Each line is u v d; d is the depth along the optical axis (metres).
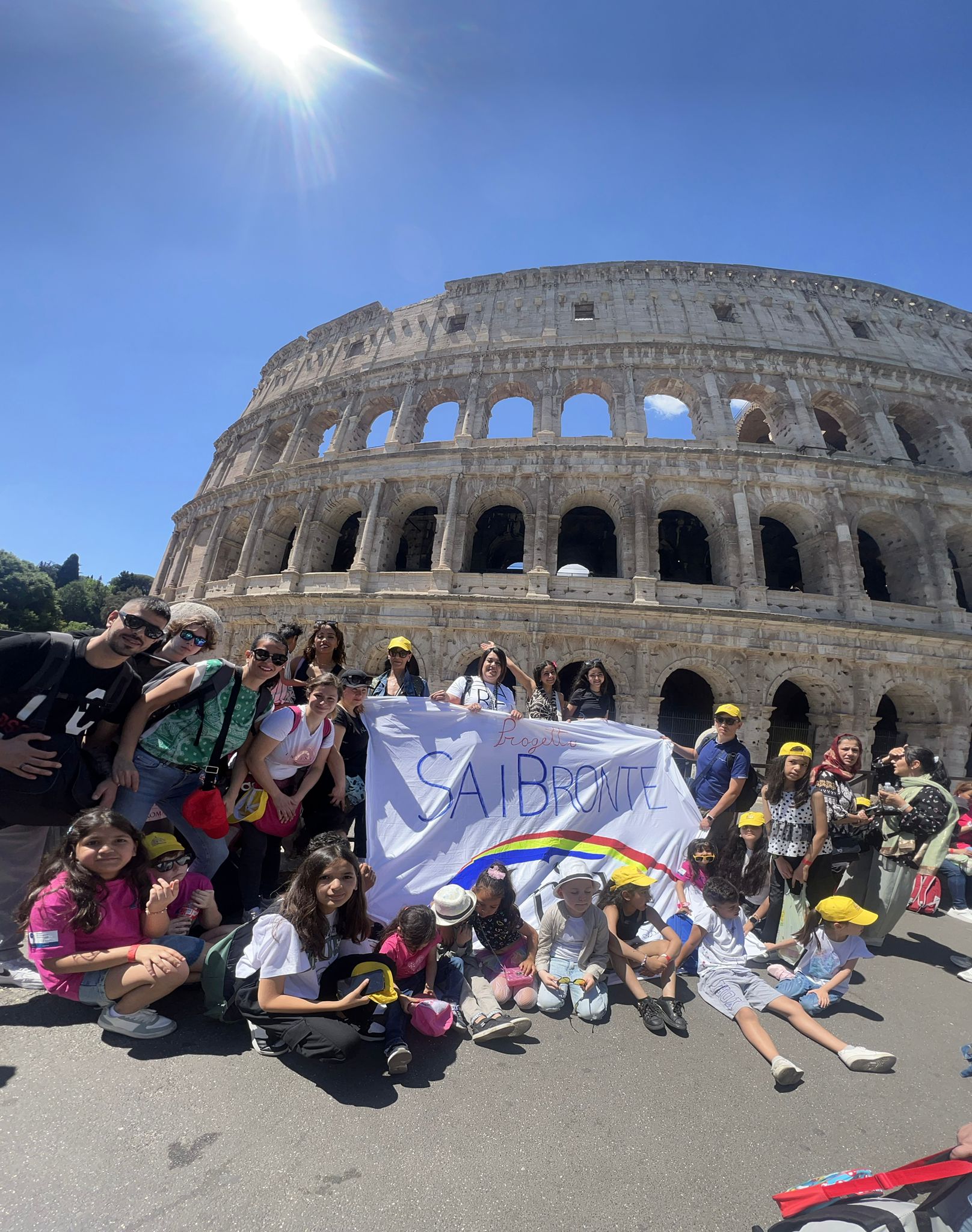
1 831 8.12
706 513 35.06
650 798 12.10
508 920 8.48
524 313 41.59
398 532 38.03
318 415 44.47
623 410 36.62
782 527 41.31
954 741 30.98
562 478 34.97
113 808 8.13
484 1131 5.50
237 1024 6.96
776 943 10.67
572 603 30.72
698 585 32.06
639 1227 4.48
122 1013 6.43
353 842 11.57
